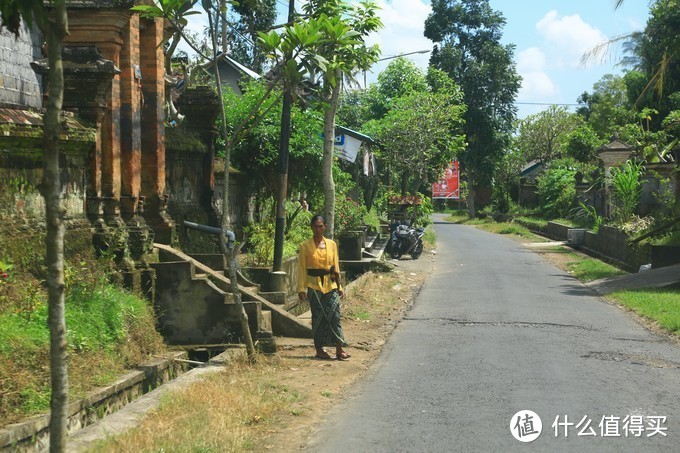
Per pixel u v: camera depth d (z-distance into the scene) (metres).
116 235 10.16
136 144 11.00
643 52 26.16
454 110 38.22
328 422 6.45
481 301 15.18
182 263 10.38
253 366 8.73
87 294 8.91
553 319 12.75
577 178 41.69
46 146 4.07
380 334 11.57
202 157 14.32
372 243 26.28
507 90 59.44
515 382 7.85
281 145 13.00
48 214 4.12
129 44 10.84
